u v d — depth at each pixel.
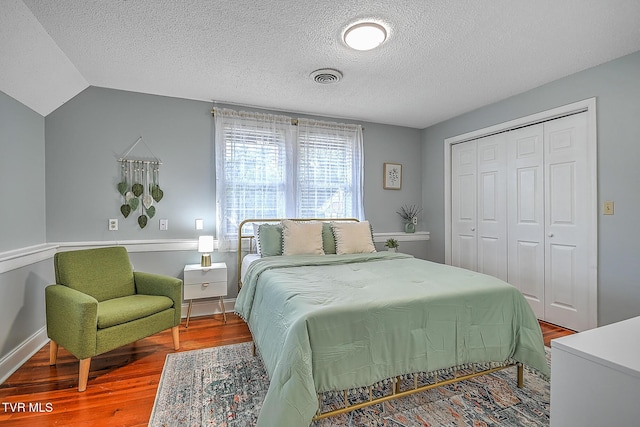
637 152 2.35
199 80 2.82
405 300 1.64
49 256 2.67
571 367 0.95
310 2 1.77
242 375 2.07
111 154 3.00
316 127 3.76
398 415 1.67
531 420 1.63
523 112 3.12
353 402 1.76
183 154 3.25
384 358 1.54
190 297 2.92
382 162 4.22
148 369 2.15
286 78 2.77
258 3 1.78
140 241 3.06
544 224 3.02
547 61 2.48
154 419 1.63
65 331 2.00
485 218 3.62
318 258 2.74
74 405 1.75
